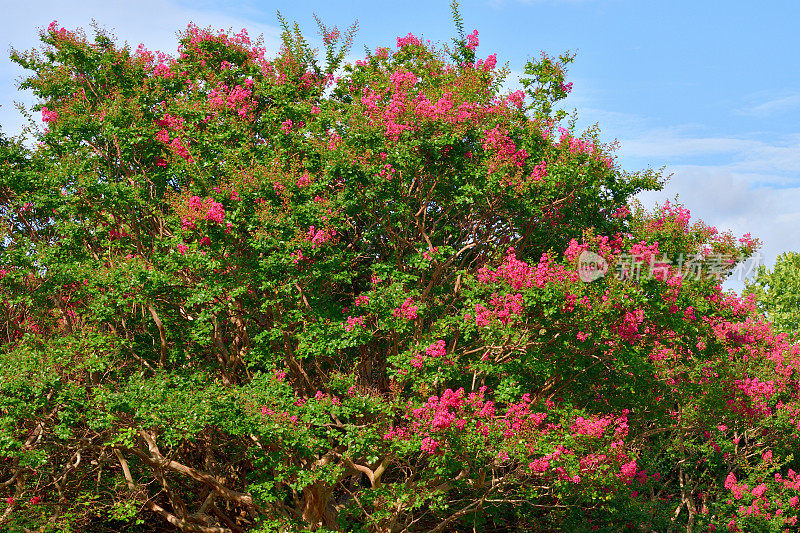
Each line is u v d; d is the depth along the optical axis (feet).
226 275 45.11
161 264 47.09
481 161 47.75
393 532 48.65
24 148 53.52
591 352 44.80
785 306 102.42
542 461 38.81
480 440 38.91
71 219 50.01
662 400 53.98
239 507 57.21
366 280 52.08
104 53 57.11
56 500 48.21
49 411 44.14
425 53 57.16
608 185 50.80
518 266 41.96
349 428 41.68
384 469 46.01
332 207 45.80
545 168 47.83
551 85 54.85
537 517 59.72
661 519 63.77
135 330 51.90
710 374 56.80
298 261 43.65
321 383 52.65
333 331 43.80
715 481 69.62
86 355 41.81
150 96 55.67
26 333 43.83
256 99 57.31
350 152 46.34
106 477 52.70
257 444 44.39
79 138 52.85
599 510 58.03
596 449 40.65
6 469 48.42
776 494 62.90
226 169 47.60
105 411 40.86
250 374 48.91
